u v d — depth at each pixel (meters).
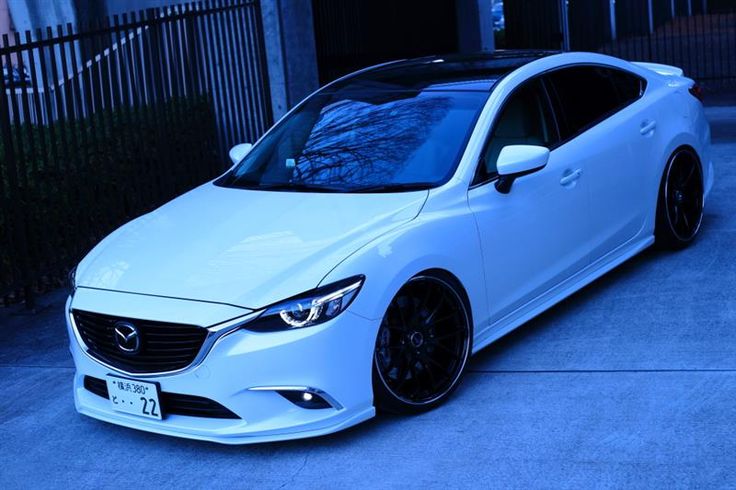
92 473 4.50
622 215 6.10
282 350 4.17
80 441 4.84
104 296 4.56
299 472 4.25
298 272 4.31
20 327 6.80
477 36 15.38
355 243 4.48
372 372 4.43
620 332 5.47
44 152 7.25
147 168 8.51
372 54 15.21
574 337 5.48
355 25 14.89
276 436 4.25
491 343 5.22
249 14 10.18
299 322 4.20
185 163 8.98
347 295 4.29
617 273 6.47
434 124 5.36
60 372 5.86
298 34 10.50
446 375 4.81
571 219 5.62
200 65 9.35
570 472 4.00
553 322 5.75
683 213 6.71
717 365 4.88
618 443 4.20
